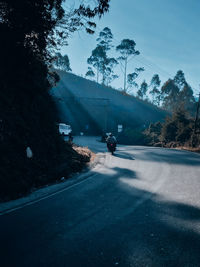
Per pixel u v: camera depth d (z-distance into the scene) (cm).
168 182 784
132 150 2142
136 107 6894
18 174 720
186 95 8888
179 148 2897
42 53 919
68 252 317
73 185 739
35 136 1030
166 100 9288
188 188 700
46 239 356
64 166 988
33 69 1012
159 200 573
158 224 419
